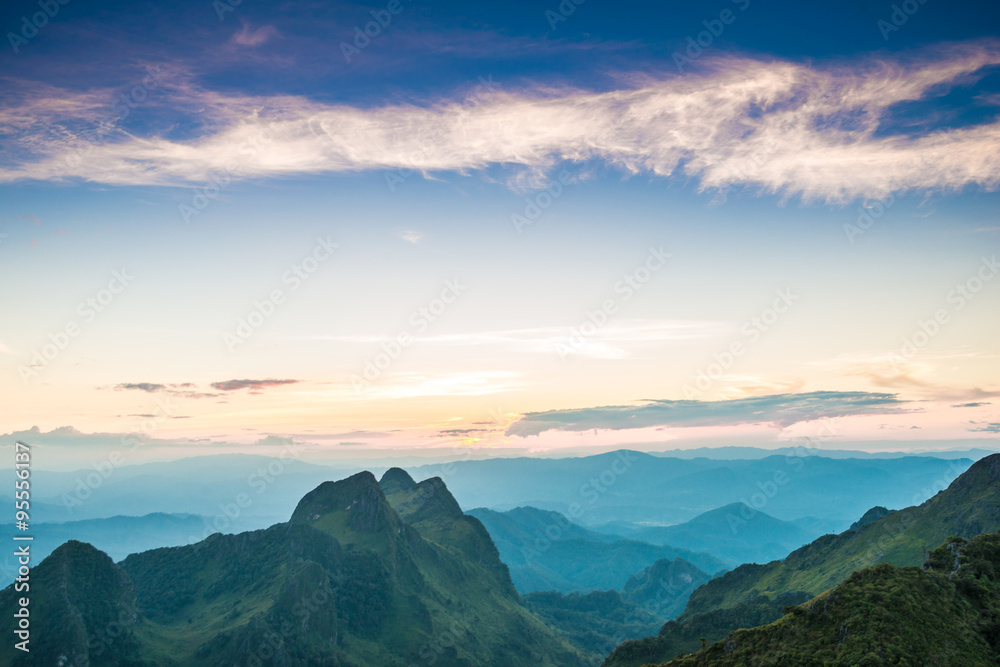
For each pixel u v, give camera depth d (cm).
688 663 12138
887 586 11200
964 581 11388
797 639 11119
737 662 11412
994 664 9762
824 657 10444
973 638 10188
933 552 12862
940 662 9731
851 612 10894
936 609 10669
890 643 9994
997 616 10594
